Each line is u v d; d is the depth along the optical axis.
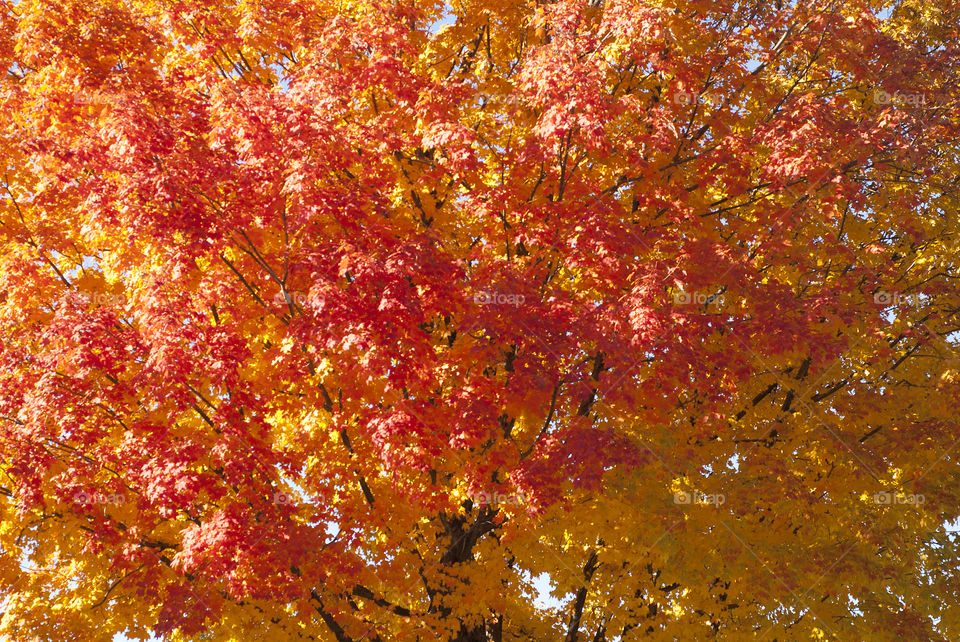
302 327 10.41
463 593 12.32
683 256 11.91
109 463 11.39
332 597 11.98
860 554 12.00
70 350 10.41
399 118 12.57
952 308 14.55
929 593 13.98
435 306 11.41
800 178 12.86
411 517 11.95
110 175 11.24
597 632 16.09
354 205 10.75
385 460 10.70
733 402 14.23
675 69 12.55
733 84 13.63
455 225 13.86
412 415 10.86
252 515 10.57
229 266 11.13
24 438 10.59
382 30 12.04
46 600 11.87
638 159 12.17
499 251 13.05
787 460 13.19
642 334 10.28
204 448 10.52
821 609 13.05
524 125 13.88
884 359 13.80
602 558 12.24
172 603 10.36
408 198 13.49
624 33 11.32
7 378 11.00
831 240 14.22
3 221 12.46
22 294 11.12
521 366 10.55
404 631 12.26
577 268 12.49
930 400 13.15
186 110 11.77
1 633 11.29
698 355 12.05
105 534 10.62
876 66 14.12
